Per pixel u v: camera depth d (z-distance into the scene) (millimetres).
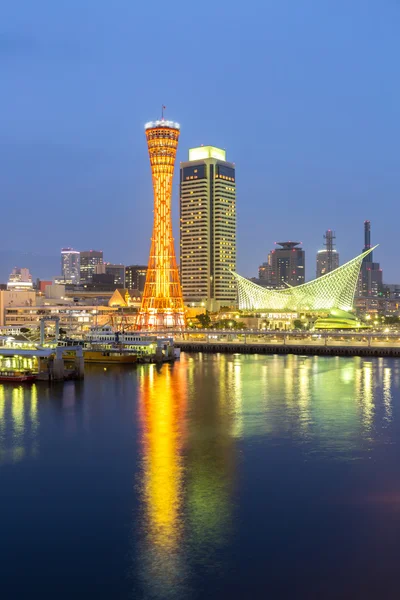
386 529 51969
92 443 79500
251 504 57594
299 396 113250
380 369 154000
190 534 51594
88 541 50625
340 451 74750
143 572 45688
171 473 66812
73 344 157000
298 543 49656
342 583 43719
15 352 135750
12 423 91250
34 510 56906
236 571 45531
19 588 43844
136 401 109312
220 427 87750
